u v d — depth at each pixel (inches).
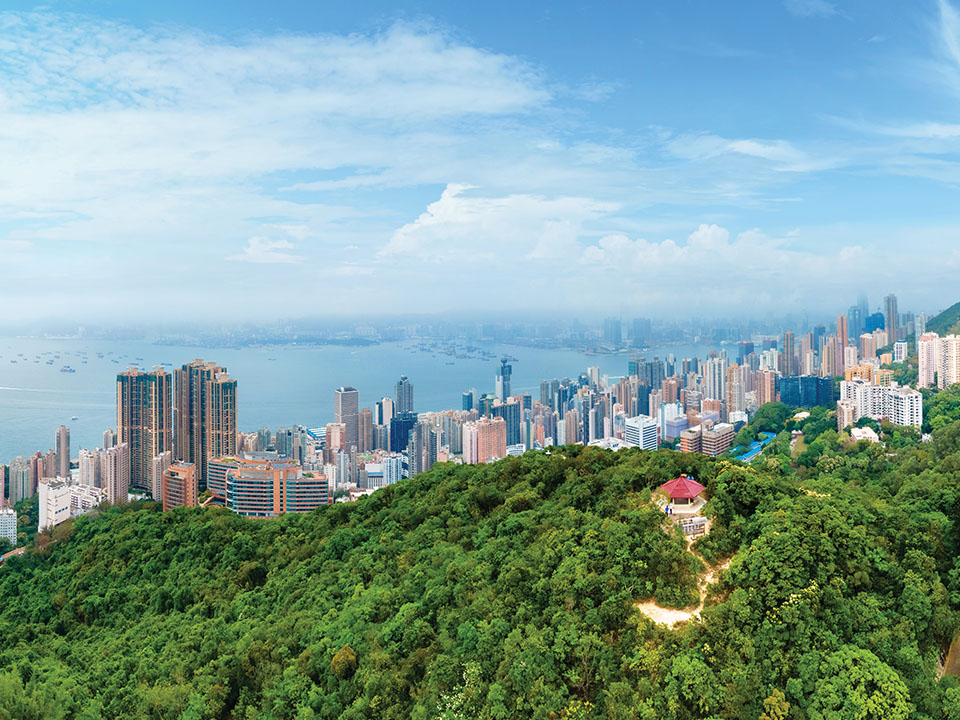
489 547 2652.6
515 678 1925.4
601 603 2102.6
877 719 1705.2
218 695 2509.8
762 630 1920.5
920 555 2252.7
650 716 1754.4
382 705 2149.4
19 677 2977.4
